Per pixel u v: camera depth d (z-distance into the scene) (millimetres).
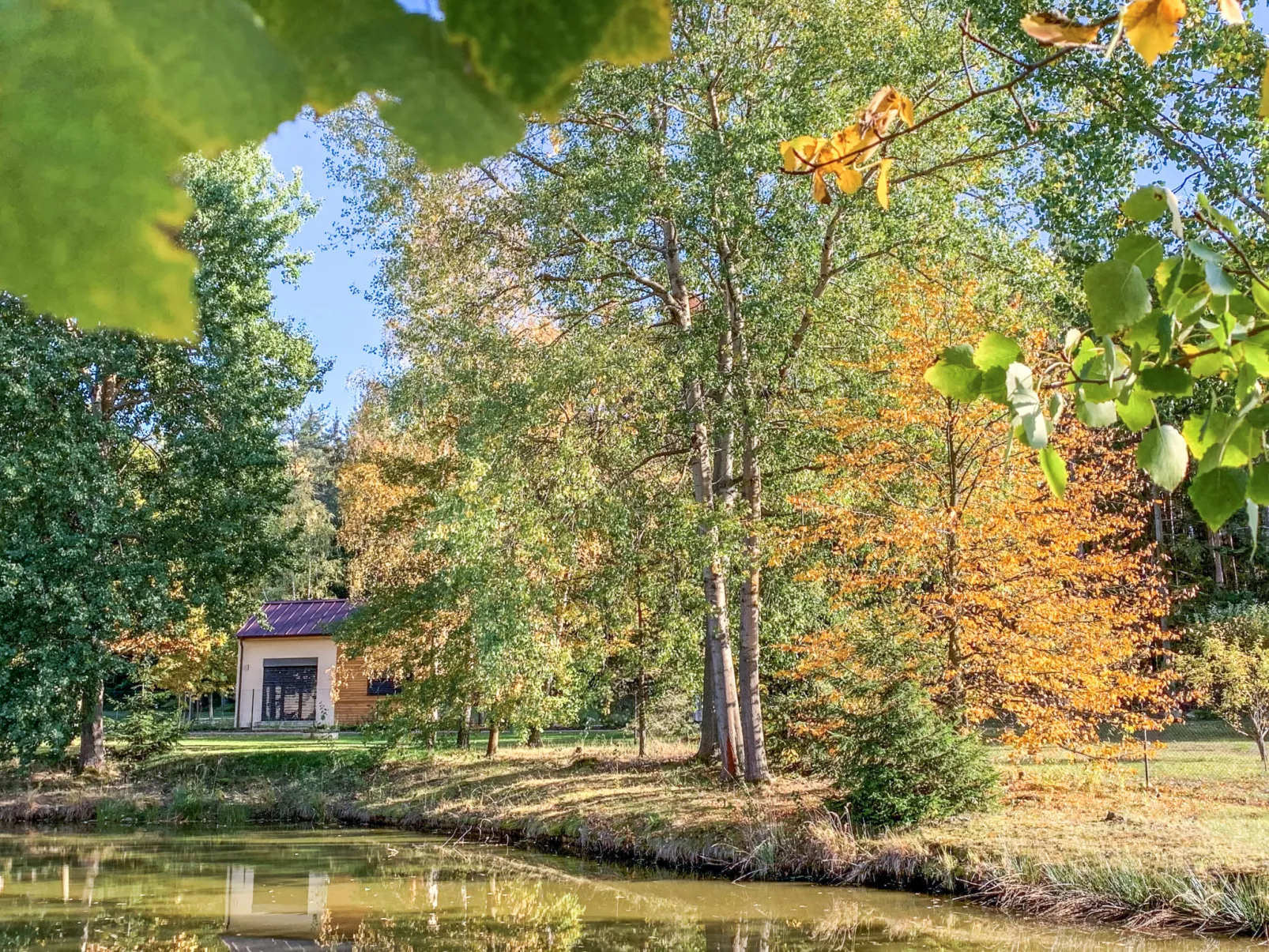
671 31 260
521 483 11555
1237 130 6461
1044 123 8258
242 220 15320
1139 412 1335
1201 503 1227
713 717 16047
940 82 10516
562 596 13469
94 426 15664
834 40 11070
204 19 224
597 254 12305
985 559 11039
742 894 10117
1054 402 1305
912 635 11172
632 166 11023
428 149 251
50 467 15211
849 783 11320
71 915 9758
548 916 9570
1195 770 13305
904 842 10336
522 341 12492
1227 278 1104
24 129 216
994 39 8602
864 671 11609
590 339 11750
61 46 216
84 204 217
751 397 11906
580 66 257
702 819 12156
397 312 13320
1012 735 11055
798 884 10453
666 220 12531
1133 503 12695
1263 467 1215
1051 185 8922
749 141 10750
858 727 11188
